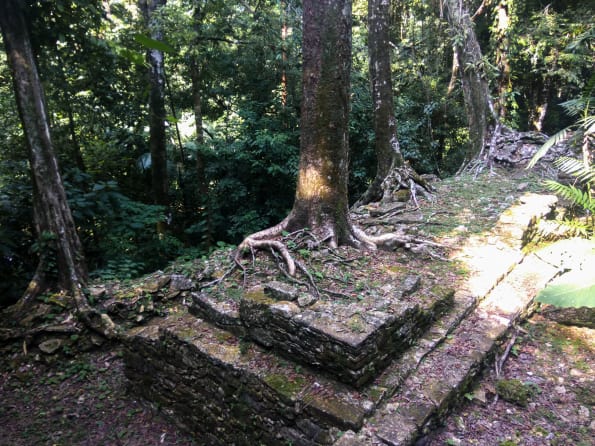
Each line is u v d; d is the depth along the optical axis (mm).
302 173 4715
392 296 3508
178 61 9406
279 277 4129
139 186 10047
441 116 13641
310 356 2834
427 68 13742
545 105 14352
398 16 14664
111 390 4227
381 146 8180
